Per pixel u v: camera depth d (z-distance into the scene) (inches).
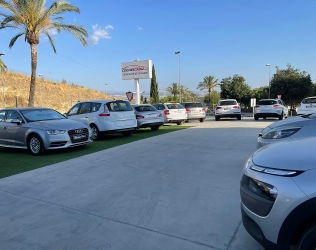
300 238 94.3
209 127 624.7
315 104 630.5
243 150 325.7
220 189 193.2
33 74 729.6
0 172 251.3
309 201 90.0
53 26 725.3
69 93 2079.2
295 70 1512.1
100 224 146.1
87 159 297.4
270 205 96.6
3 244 128.8
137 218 152.1
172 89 2245.3
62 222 149.3
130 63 952.9
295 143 123.0
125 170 248.4
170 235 133.2
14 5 666.8
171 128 637.9
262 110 781.9
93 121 442.6
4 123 365.4
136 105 564.1
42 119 361.4
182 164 265.9
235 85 1947.6
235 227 139.0
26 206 171.5
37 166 272.2
